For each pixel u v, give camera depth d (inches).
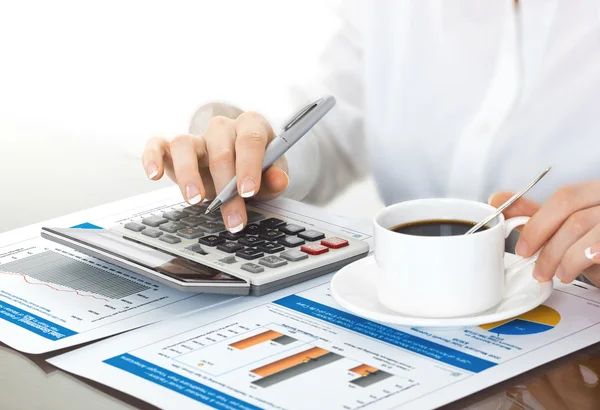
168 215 34.5
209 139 36.5
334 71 49.6
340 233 33.4
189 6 96.1
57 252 33.1
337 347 24.4
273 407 21.1
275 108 46.4
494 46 44.4
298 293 28.8
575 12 40.9
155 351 24.5
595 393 21.5
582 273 27.8
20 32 103.8
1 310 27.7
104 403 21.8
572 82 41.4
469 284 24.3
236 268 29.3
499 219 25.2
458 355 23.7
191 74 85.4
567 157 41.7
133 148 70.1
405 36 46.3
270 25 77.2
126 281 30.1
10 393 22.5
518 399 21.3
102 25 103.0
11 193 58.4
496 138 43.1
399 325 25.8
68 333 25.9
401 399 21.3
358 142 50.3
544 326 25.4
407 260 24.2
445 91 45.8
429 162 47.2
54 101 85.9
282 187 36.1
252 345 24.7
